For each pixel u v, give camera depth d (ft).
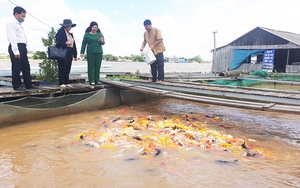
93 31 30.01
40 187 12.23
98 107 30.27
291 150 17.99
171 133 20.20
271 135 21.54
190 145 17.95
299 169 14.88
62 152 16.65
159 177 13.33
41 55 31.07
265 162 15.72
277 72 70.90
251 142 19.56
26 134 20.33
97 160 15.37
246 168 14.78
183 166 14.73
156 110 30.94
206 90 29.66
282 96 23.81
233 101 24.91
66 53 27.37
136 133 20.39
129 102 34.30
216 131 22.13
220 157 16.20
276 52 78.54
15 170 14.01
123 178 13.16
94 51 30.25
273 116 28.60
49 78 31.30
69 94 28.25
